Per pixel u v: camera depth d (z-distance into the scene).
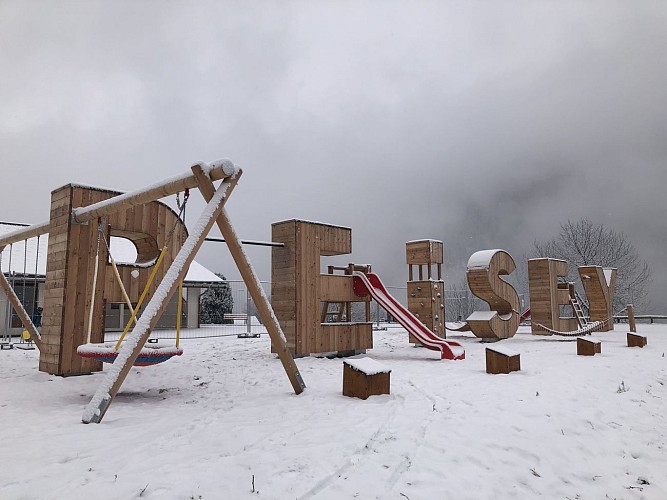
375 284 13.09
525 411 5.51
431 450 4.12
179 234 10.19
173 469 3.55
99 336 8.64
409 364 9.98
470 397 6.26
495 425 4.93
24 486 3.20
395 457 3.92
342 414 5.34
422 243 15.46
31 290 19.64
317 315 11.54
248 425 4.88
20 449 4.04
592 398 6.38
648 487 3.86
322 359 10.97
